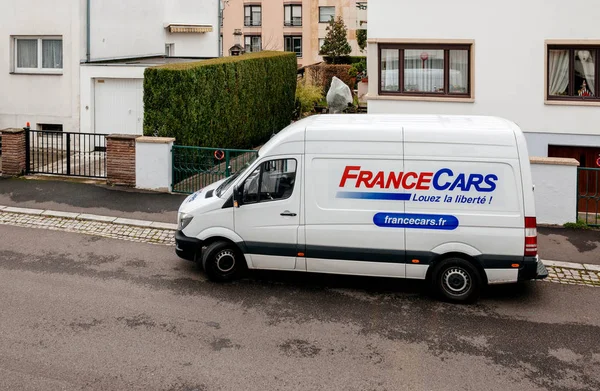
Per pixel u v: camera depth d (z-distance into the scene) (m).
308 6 51.25
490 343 7.04
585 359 6.68
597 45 13.91
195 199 9.23
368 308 8.02
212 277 8.84
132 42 22.00
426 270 8.29
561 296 8.55
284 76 23.97
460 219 8.09
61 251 10.08
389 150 8.23
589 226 11.68
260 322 7.51
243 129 19.50
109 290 8.42
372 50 15.01
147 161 13.80
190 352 6.68
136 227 11.45
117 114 18.72
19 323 7.29
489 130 8.10
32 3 18.78
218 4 27.83
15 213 12.16
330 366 6.44
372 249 8.33
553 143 14.43
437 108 14.84
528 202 7.97
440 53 14.76
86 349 6.68
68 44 18.64
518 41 14.23
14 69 19.31
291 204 8.51
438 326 7.49
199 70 15.80
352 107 24.52
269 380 6.12
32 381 5.97
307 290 8.62
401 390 5.98
